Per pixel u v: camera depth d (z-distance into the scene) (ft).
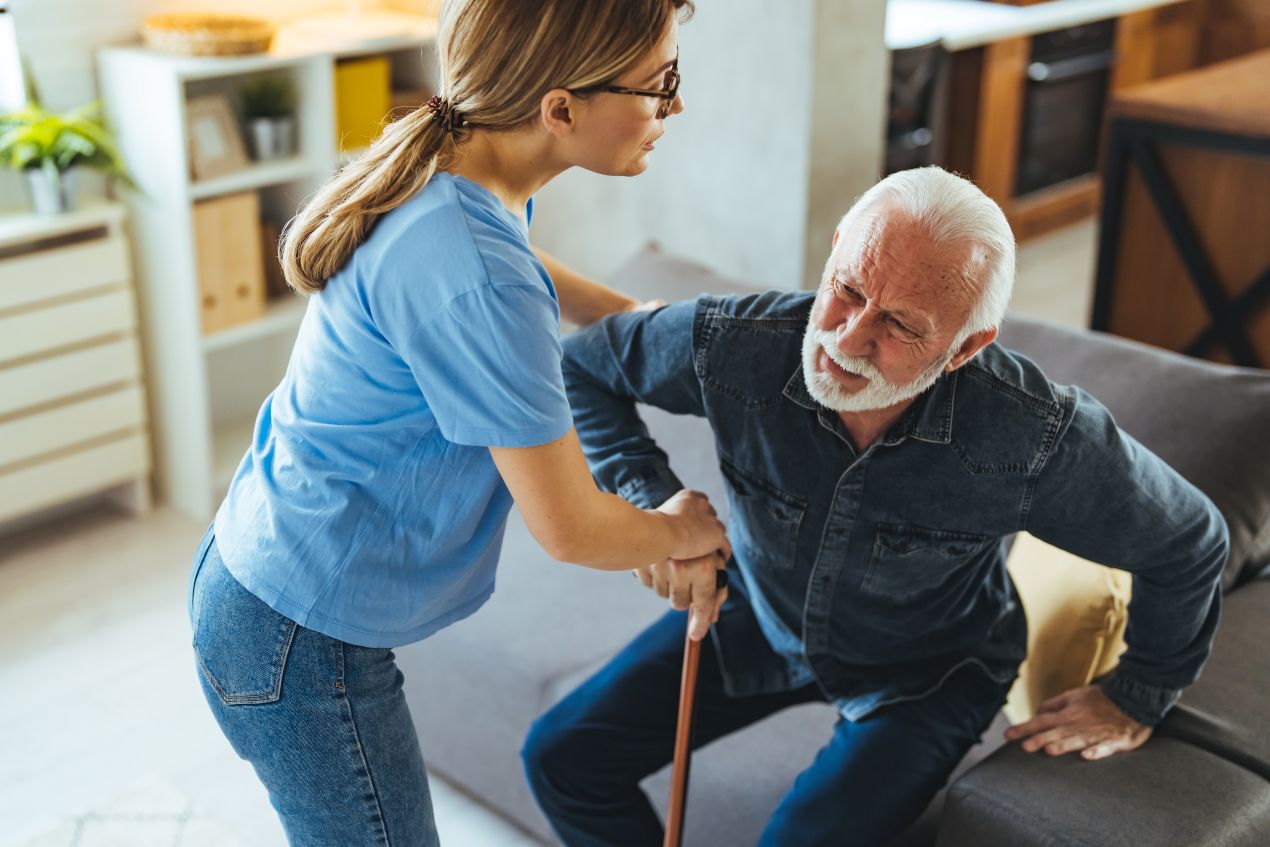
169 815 7.70
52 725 8.47
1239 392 6.44
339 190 4.09
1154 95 11.40
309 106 10.99
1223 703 5.51
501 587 7.62
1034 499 4.92
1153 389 6.58
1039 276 17.13
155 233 10.50
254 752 4.62
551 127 3.96
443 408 3.99
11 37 10.20
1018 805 4.93
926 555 5.14
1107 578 5.86
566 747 5.79
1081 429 4.81
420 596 4.45
